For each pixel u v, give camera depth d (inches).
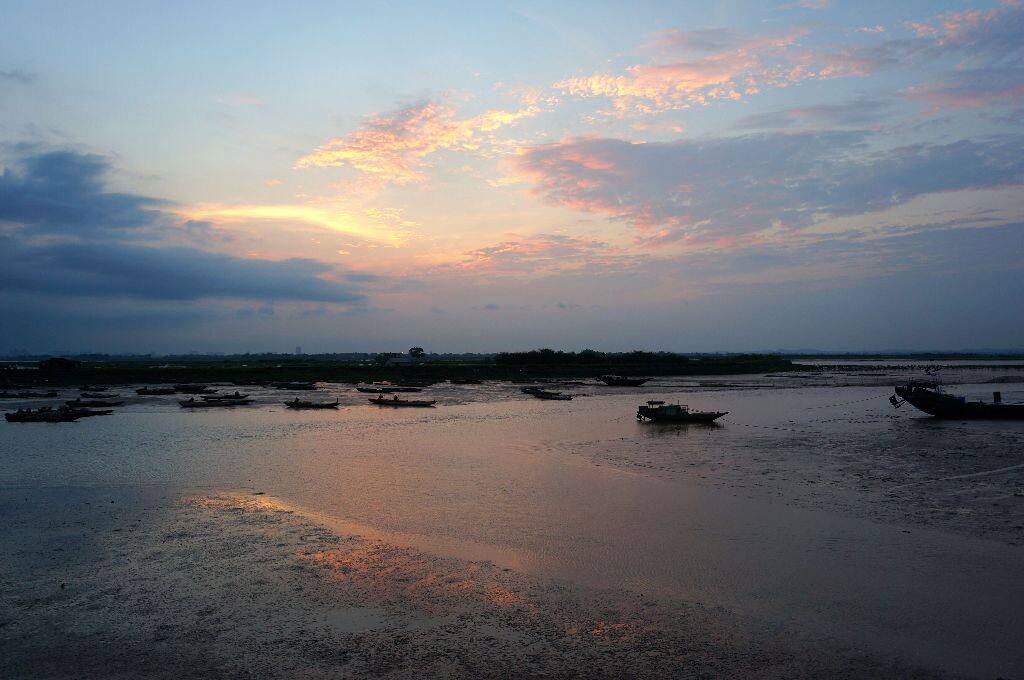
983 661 471.8
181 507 916.6
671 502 948.6
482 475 1161.4
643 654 486.6
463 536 780.0
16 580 637.3
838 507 910.4
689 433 1790.1
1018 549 712.4
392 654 489.7
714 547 732.7
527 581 633.0
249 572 658.2
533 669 466.0
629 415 2356.1
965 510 884.0
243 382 4224.9
